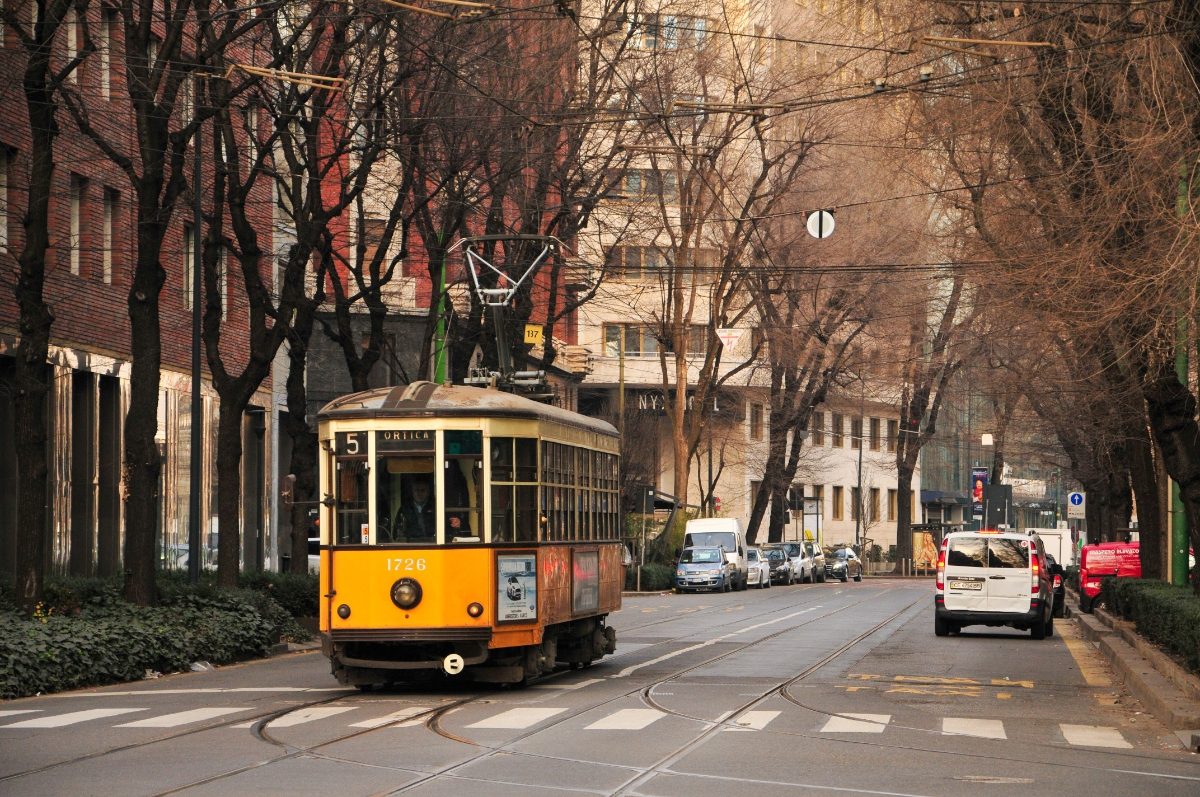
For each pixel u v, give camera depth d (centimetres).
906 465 11462
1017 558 4712
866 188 7988
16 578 3312
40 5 3294
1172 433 3231
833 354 10019
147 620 3444
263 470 6625
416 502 2867
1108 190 2714
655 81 6525
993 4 3097
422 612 2825
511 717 2419
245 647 3838
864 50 3438
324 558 2880
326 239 4759
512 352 5606
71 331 4816
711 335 8575
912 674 3341
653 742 2109
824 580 11638
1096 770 1905
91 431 4984
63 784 1705
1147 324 2798
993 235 3180
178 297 5703
